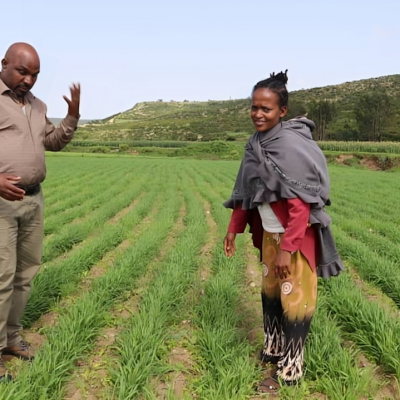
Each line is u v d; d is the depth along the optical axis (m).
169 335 4.48
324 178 3.25
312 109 86.12
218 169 33.69
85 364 3.98
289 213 3.21
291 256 3.36
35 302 4.99
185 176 26.42
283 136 3.23
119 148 74.50
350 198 16.05
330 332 4.22
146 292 5.56
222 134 114.75
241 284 6.34
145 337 4.11
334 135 85.94
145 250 7.57
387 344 4.00
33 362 3.62
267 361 3.91
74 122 3.85
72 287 5.84
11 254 3.54
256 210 3.72
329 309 5.22
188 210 13.18
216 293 5.56
